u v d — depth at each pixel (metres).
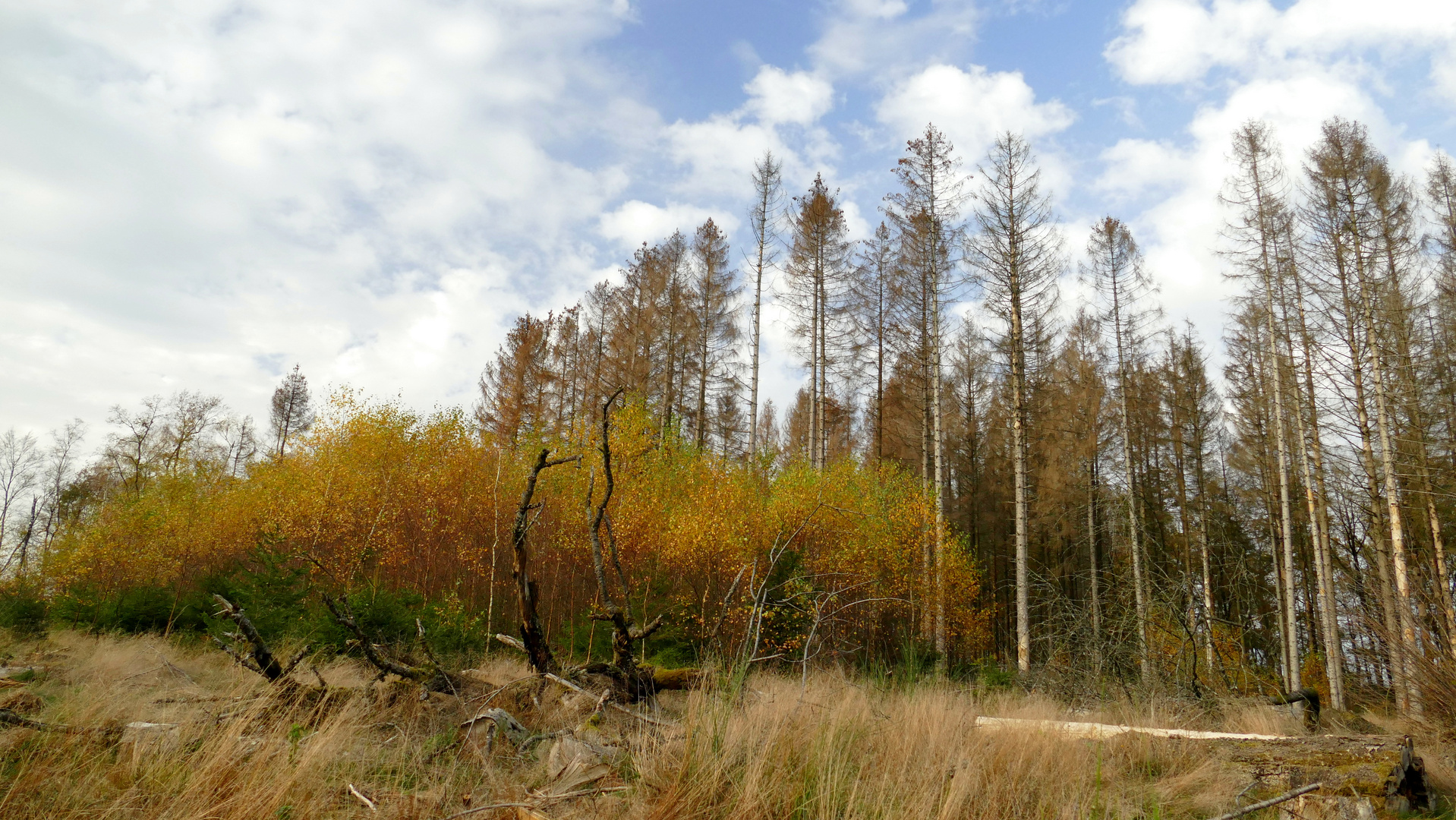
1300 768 5.29
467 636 11.82
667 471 17.94
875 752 4.68
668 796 3.57
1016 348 17.78
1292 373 16.45
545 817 3.46
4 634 10.27
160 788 3.54
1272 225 17.38
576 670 6.61
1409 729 7.50
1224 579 22.23
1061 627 11.69
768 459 19.06
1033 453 23.58
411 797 3.72
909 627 15.34
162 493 20.95
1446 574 8.19
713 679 5.57
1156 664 10.05
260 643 5.69
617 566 7.12
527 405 26.45
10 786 3.44
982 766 4.71
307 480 17.92
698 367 26.28
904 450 25.86
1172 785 5.29
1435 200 17.91
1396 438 14.50
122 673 6.96
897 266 23.11
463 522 17.06
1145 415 25.02
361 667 8.08
